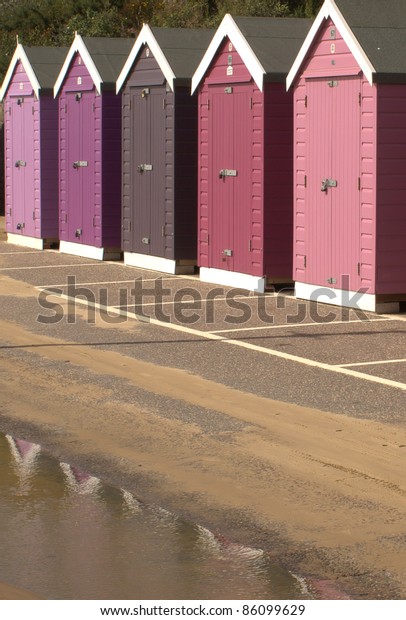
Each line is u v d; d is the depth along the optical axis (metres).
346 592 11.18
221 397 18.81
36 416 17.88
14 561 12.00
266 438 16.31
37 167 42.47
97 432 16.88
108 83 37.91
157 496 14.01
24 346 23.53
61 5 76.81
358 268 27.27
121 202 38.19
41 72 42.03
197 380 20.14
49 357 22.36
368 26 26.86
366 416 17.44
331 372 20.64
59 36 73.06
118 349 23.09
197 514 13.37
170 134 34.22
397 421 17.12
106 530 12.90
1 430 17.09
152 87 35.06
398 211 26.73
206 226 32.94
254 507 13.54
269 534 12.70
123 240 37.44
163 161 34.72
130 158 36.66
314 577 11.55
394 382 19.77
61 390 19.55
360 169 26.91
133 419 17.53
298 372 20.69
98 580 11.49
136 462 15.36
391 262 26.83
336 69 27.44
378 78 25.95
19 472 15.07
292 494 13.95
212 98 32.25
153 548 12.34
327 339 23.88
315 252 28.72
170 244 34.78
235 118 31.31
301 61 28.48
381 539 12.49
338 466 14.98
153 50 34.59
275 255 30.69
